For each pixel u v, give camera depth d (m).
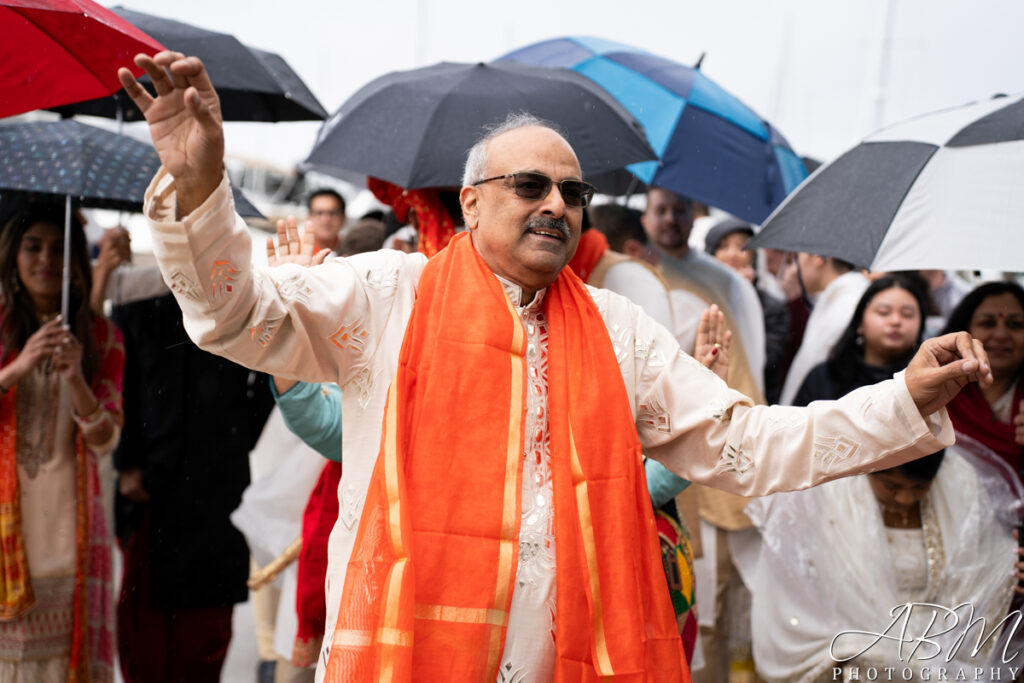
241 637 6.34
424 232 3.53
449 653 2.10
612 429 2.33
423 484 2.17
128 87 1.92
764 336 5.50
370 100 3.86
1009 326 3.89
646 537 2.34
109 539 4.16
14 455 3.89
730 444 2.43
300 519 4.43
